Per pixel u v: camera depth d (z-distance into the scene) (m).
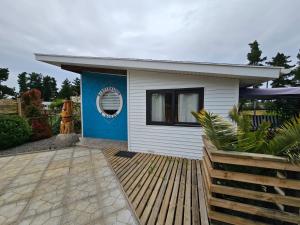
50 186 3.38
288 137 1.95
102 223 2.34
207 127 2.43
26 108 8.36
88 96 7.43
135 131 5.84
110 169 4.24
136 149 5.84
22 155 5.39
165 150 5.49
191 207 2.67
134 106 5.81
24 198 2.97
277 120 8.08
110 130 7.25
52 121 9.88
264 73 3.98
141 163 4.70
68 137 6.50
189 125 5.18
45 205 2.76
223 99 4.77
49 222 2.37
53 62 6.00
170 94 5.38
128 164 4.61
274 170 2.09
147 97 5.63
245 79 4.82
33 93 8.78
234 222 2.17
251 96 6.93
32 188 3.31
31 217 2.47
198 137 5.10
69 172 4.06
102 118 7.32
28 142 7.24
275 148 2.06
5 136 6.04
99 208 2.68
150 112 5.64
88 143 6.70
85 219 2.42
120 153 5.64
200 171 4.12
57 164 4.60
